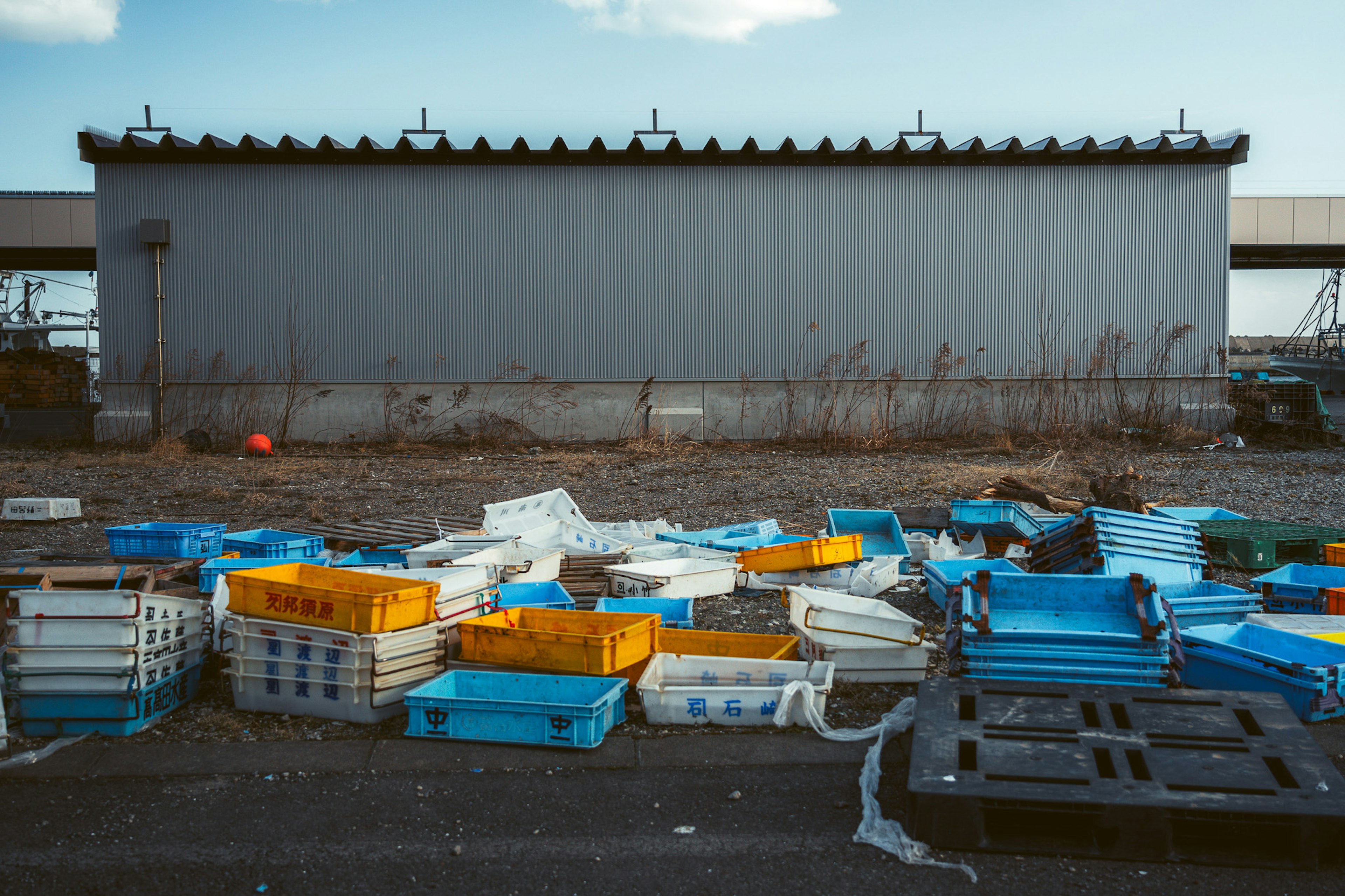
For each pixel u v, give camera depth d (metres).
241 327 19.53
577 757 4.07
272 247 19.58
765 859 3.26
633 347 20.02
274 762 4.05
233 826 3.50
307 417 19.70
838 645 5.08
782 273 19.97
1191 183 19.89
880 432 19.00
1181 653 4.51
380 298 19.73
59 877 3.15
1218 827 3.25
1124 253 19.95
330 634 4.51
